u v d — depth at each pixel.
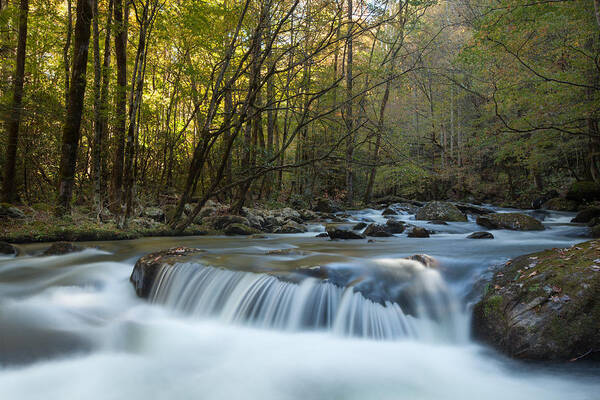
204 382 3.68
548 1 10.99
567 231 10.94
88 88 11.97
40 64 13.52
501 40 11.95
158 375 3.81
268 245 8.97
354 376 3.73
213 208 14.66
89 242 9.27
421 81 24.64
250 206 18.38
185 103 19.23
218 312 5.16
